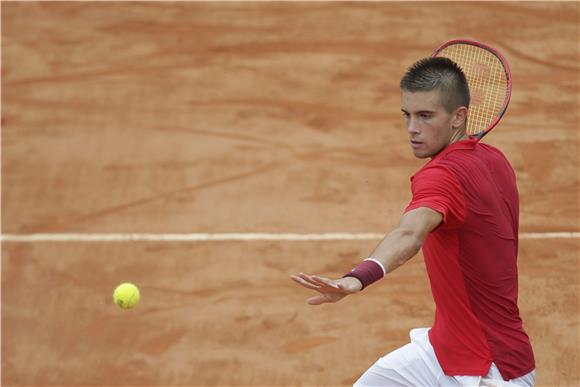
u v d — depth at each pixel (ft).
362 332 90.99
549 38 152.46
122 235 112.57
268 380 84.84
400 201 115.44
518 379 55.26
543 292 95.40
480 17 159.12
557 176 117.91
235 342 90.99
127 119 141.90
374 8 165.07
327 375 84.99
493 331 54.49
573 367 84.07
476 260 53.11
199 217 115.14
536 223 107.86
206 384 84.99
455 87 53.36
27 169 130.31
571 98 136.67
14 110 147.23
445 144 54.54
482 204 52.26
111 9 175.32
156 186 123.54
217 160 128.47
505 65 63.77
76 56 161.99
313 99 142.10
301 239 108.47
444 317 56.18
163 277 103.30
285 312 95.09
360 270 47.24
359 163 124.57
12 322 97.14
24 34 170.19
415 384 59.62
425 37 155.22
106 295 100.89
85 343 92.89
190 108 143.23
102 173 127.85
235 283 100.94
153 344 91.81
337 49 155.02
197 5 173.68
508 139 126.31
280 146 130.72
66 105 147.43
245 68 152.76
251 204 117.08
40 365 89.81
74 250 110.01
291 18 165.37
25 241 112.68
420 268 100.94
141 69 156.04
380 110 137.90
